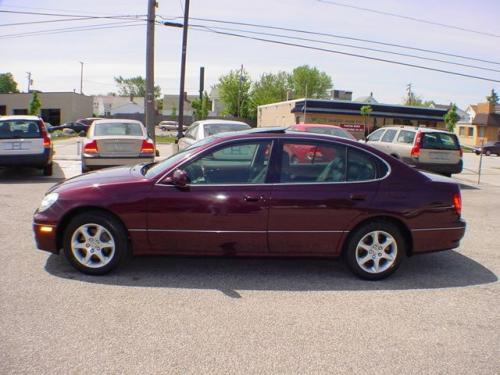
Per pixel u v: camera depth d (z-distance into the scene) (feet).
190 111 301.84
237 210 17.04
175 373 11.02
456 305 15.75
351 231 17.65
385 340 13.05
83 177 18.76
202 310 14.58
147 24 60.49
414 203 17.72
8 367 11.05
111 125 41.52
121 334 12.83
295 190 17.25
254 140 17.66
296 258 17.66
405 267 19.84
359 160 17.93
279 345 12.53
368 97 217.77
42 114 193.16
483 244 23.98
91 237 17.22
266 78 293.02
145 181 17.25
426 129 47.65
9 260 18.70
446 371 11.55
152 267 18.51
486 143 140.15
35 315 13.84
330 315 14.57
